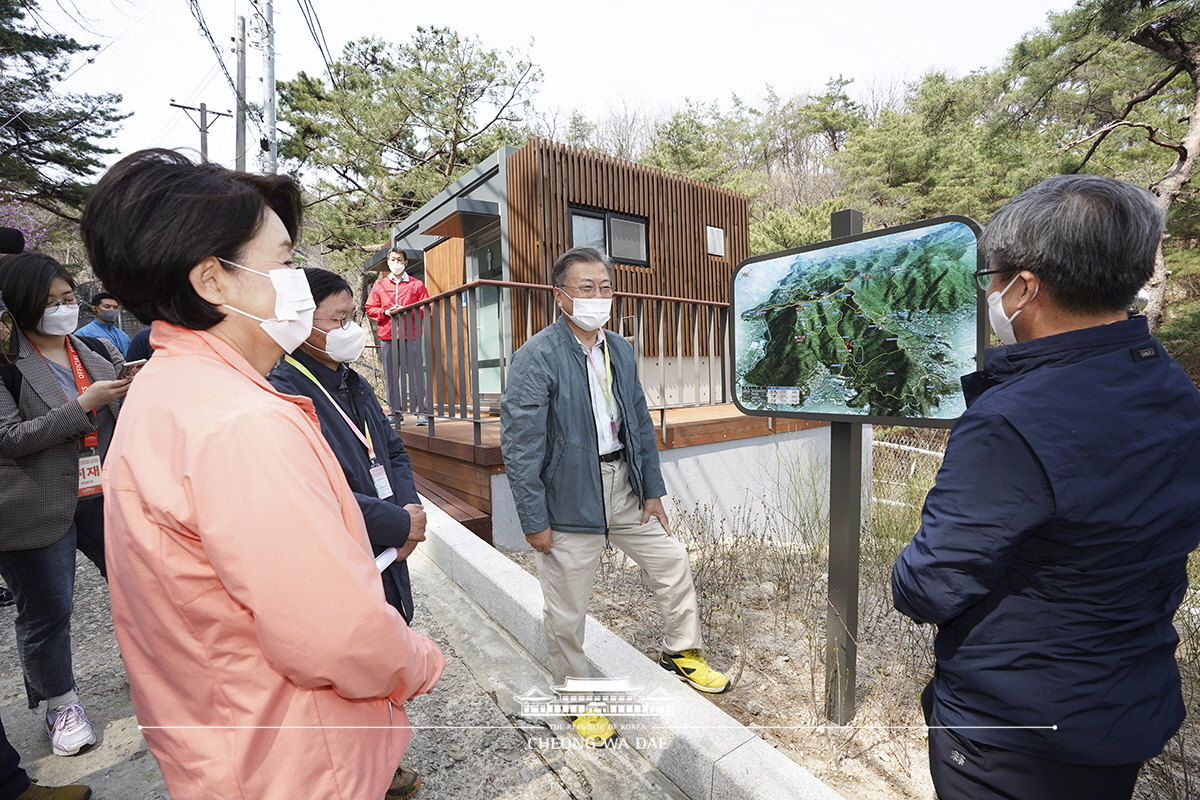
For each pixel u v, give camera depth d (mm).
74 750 2180
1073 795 1064
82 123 15562
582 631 2318
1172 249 14539
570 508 2229
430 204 9258
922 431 8562
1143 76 13211
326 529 839
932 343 1791
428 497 4602
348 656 843
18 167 14844
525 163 7387
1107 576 1005
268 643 806
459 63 16828
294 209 1141
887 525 4332
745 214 9484
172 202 866
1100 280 1022
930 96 19609
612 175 7914
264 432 827
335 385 1871
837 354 2037
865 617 3232
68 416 1976
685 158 25875
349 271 18969
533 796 1986
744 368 2350
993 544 1021
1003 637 1082
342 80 16672
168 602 832
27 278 2086
